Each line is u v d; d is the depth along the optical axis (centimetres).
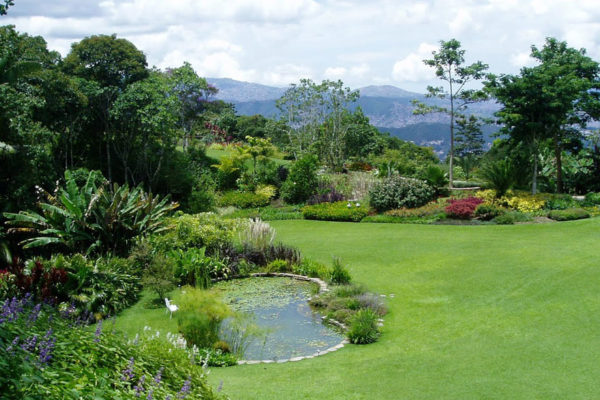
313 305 1070
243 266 1349
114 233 1391
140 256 1263
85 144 2775
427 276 1218
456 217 2006
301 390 624
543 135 2211
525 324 852
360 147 4947
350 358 766
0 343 310
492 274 1177
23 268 1060
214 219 1504
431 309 990
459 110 2983
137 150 2873
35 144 2136
